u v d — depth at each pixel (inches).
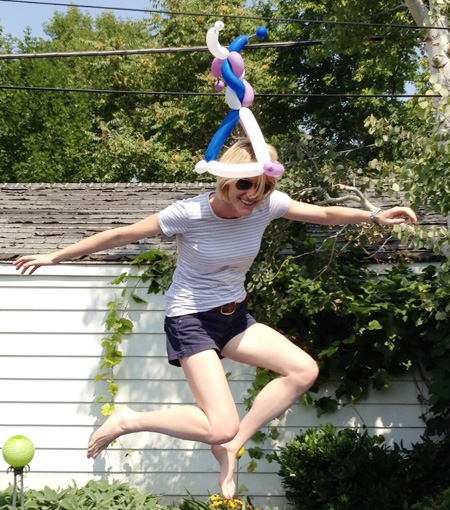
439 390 266.8
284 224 271.6
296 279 277.9
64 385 297.1
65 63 996.6
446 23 269.0
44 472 292.0
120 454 293.4
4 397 295.9
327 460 261.0
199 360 121.1
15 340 299.4
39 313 301.0
